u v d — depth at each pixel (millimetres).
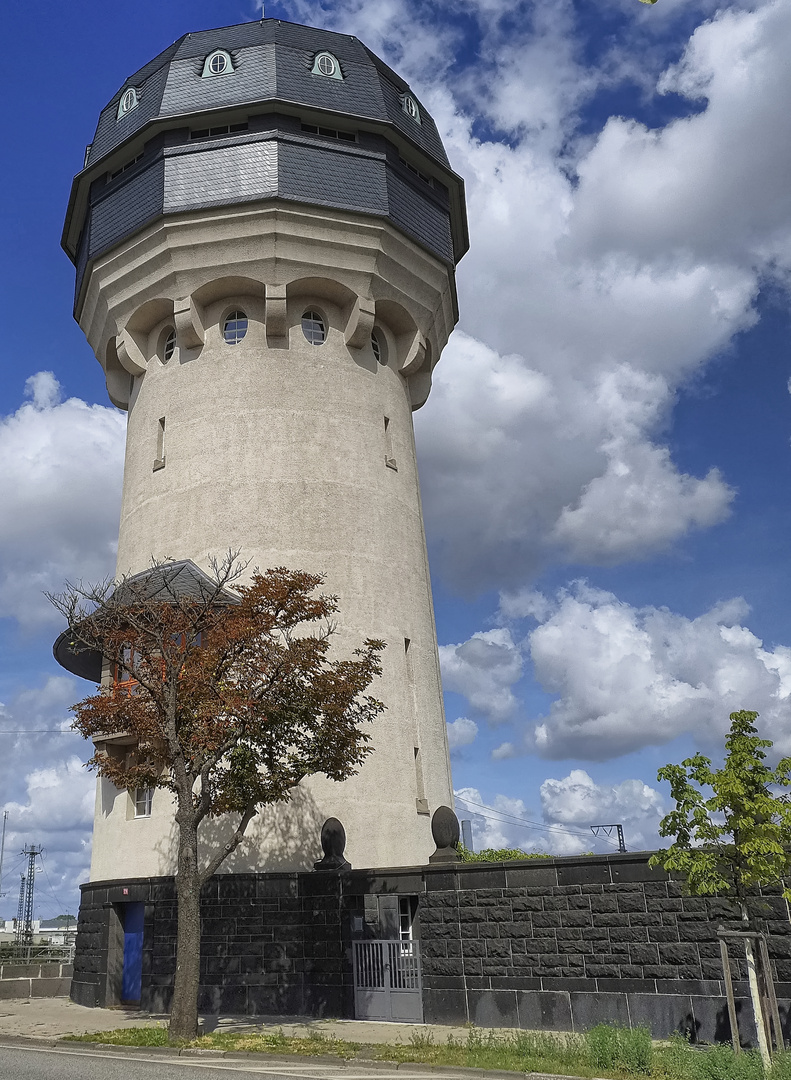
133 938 23656
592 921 16891
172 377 28250
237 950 21172
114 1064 13781
